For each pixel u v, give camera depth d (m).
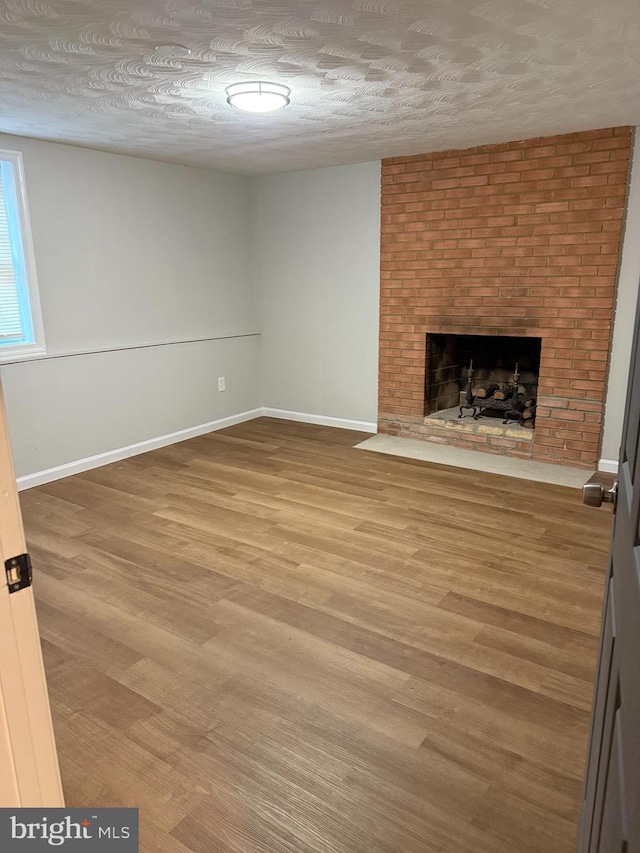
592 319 4.02
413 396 4.94
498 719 1.92
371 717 1.93
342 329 5.25
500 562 2.92
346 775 1.71
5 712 0.93
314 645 2.30
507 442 4.53
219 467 4.41
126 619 2.48
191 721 1.93
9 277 3.87
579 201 3.91
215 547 3.12
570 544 3.10
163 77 2.61
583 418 4.18
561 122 3.51
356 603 2.58
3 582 0.89
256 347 5.82
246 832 1.54
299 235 5.30
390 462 4.46
